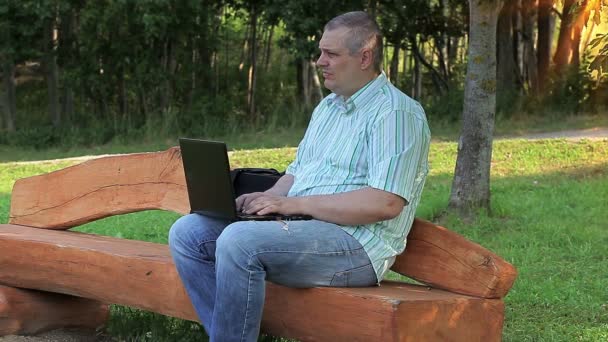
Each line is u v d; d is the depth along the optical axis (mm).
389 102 3270
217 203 3334
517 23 22094
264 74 26312
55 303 4535
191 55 22328
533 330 4730
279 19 19609
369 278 3266
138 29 21141
